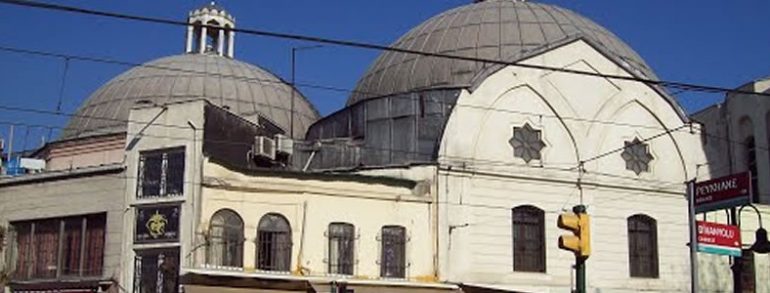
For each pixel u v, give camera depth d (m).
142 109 29.22
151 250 27.84
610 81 34.97
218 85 43.16
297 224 29.00
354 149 34.88
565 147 33.59
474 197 31.72
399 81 37.25
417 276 30.22
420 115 33.66
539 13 38.56
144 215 28.22
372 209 30.16
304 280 28.41
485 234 31.52
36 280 29.25
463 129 32.19
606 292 32.81
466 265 30.92
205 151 28.94
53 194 29.81
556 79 34.06
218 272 27.28
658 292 33.72
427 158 32.97
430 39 38.28
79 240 29.22
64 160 36.19
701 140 36.47
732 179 28.09
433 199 31.06
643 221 34.50
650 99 35.56
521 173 32.53
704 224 24.12
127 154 28.95
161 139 28.69
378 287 29.33
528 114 33.38
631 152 34.75
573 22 38.69
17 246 30.22
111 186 28.94
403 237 30.42
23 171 34.62
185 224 27.52
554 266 32.19
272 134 34.62
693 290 23.09
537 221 32.66
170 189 28.14
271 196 28.91
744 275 35.69
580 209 16.95
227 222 28.19
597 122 34.34
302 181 29.41
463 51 36.72
